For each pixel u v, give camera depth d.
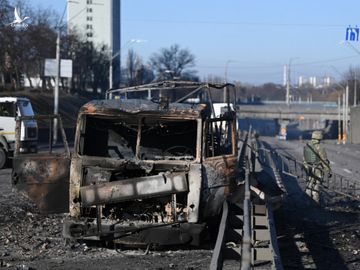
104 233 10.12
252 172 14.63
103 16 120.56
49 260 9.66
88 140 10.74
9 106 28.55
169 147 10.68
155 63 145.25
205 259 9.84
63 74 64.25
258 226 11.02
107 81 110.12
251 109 138.50
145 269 9.02
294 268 9.35
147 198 10.21
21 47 57.84
